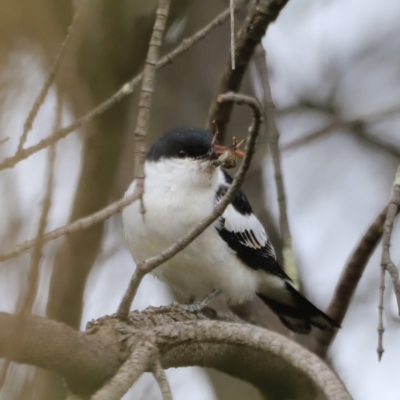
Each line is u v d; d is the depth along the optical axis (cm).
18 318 493
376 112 1313
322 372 583
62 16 920
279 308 1153
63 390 802
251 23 956
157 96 1256
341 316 1042
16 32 860
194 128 1078
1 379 483
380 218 948
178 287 1098
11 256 559
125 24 992
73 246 1004
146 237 1029
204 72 1263
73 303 1001
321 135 1291
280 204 1055
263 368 812
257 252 1095
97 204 1030
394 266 700
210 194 1040
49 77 661
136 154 634
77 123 716
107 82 1008
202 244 1030
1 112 823
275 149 1047
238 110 1259
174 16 1125
